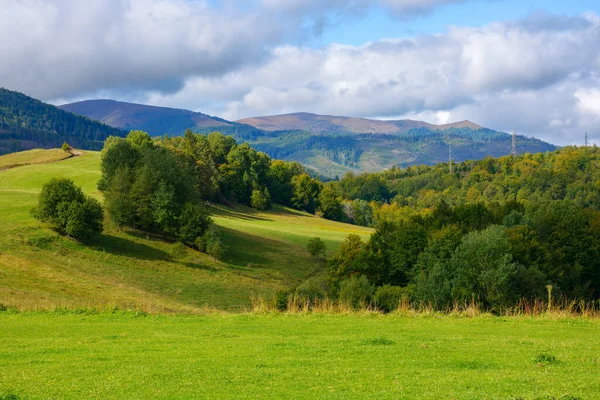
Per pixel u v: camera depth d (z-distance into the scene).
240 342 19.92
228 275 81.88
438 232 63.44
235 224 120.75
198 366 15.55
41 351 18.59
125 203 90.62
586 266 63.91
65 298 49.47
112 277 69.81
